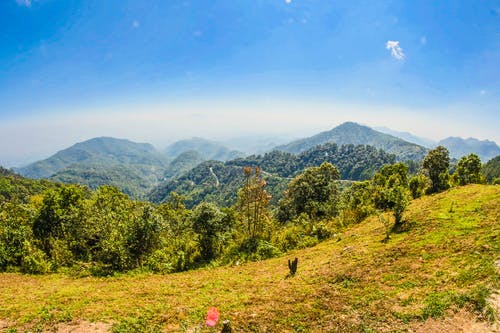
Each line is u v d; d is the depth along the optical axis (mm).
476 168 44875
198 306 12078
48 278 18328
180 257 20516
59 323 10586
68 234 26047
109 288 15320
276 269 18094
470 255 12398
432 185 45250
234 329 10102
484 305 8875
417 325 8984
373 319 9766
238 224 29078
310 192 44938
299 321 10305
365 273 13555
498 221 15656
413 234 17484
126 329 10102
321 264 16875
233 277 17062
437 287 10773
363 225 26000
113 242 21000
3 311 11797
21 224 25859
